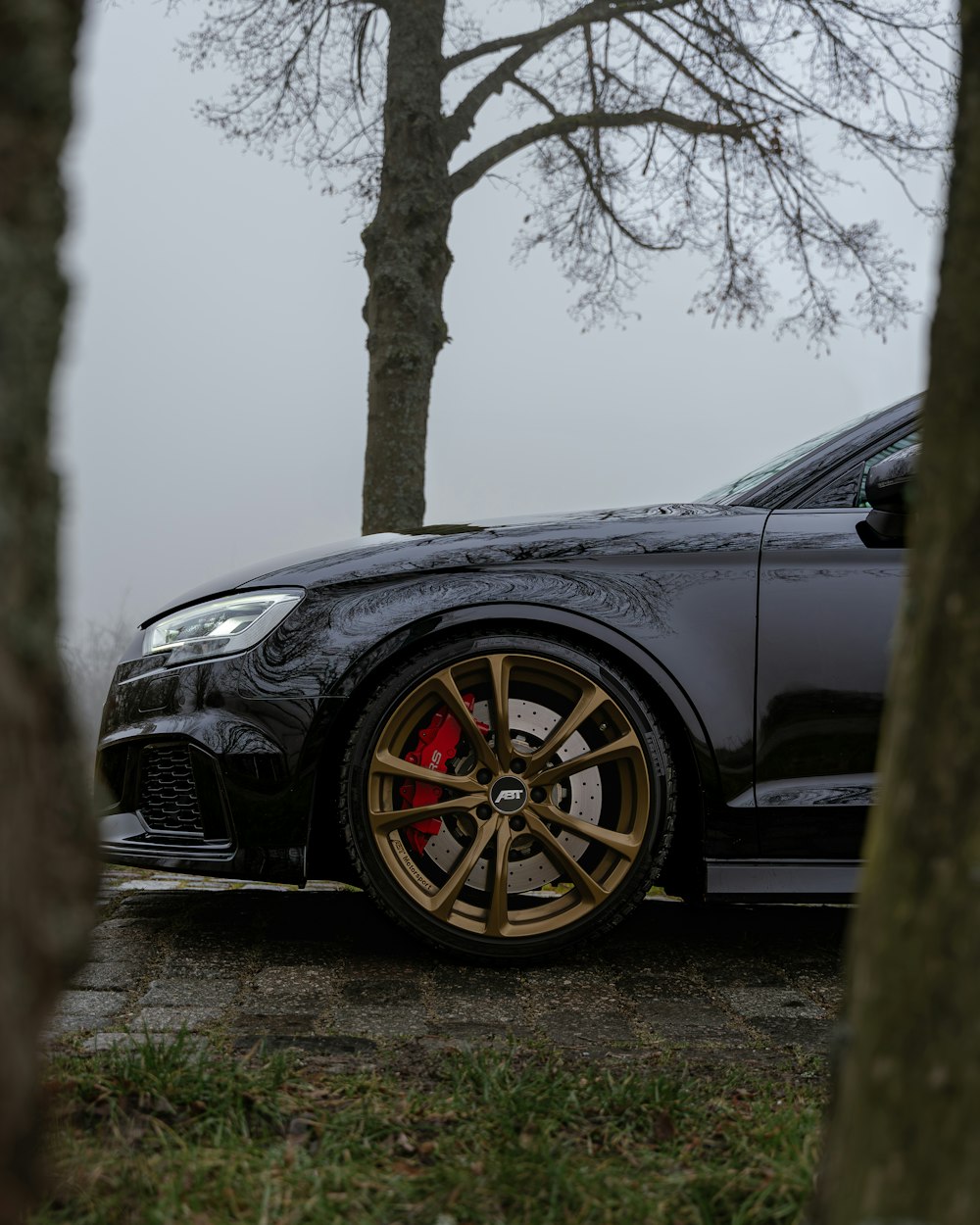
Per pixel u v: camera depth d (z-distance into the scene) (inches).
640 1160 62.1
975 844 35.8
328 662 107.6
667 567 111.4
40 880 32.6
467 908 109.2
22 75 32.2
